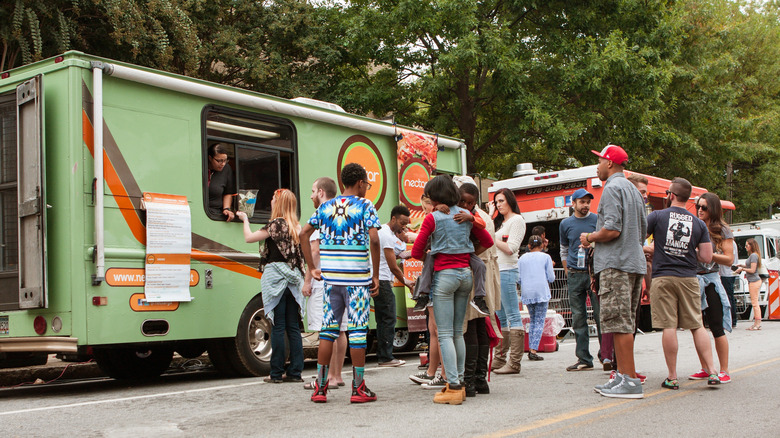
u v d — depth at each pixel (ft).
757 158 97.09
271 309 23.75
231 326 25.59
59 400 21.44
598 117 60.44
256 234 23.38
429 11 55.26
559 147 56.85
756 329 45.73
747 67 96.84
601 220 20.42
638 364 27.07
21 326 22.48
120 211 22.68
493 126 65.82
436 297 19.02
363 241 19.45
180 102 24.80
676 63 76.28
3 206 23.11
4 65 44.50
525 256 30.35
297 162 28.84
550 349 33.63
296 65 61.93
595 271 20.51
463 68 56.18
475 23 54.80
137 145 23.35
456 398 18.84
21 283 21.98
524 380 23.67
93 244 21.89
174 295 23.73
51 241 22.00
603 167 21.31
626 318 19.81
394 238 29.58
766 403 18.66
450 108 62.75
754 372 24.32
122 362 28.30
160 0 47.03
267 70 57.57
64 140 21.94
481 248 19.76
